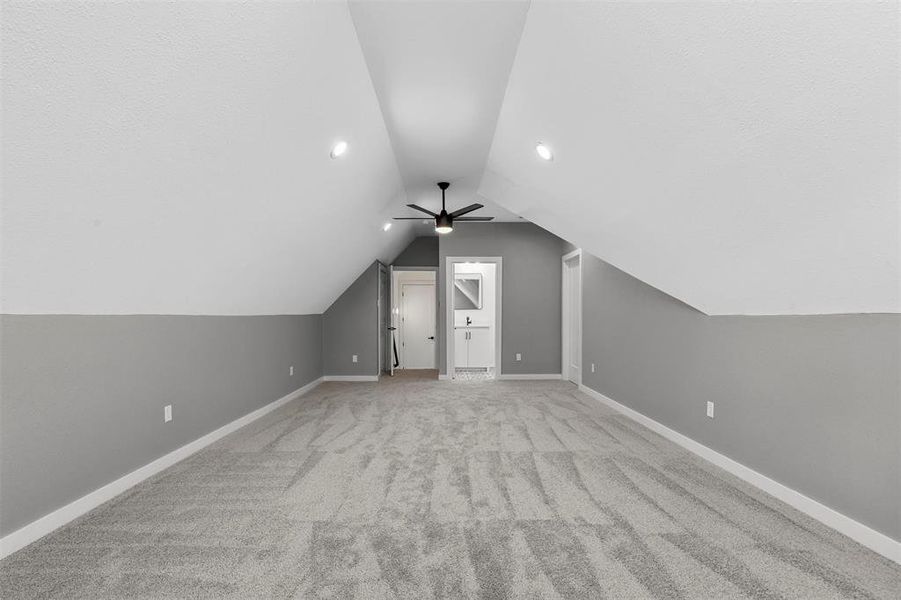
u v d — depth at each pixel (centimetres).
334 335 678
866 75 136
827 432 219
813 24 134
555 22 206
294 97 231
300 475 279
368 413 452
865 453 200
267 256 358
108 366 247
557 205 388
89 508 230
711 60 166
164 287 275
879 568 180
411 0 203
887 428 191
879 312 196
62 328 218
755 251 231
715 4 147
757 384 266
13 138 145
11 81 133
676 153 220
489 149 392
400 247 759
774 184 190
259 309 436
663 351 371
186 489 257
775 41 144
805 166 173
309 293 532
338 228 443
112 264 221
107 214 195
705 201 231
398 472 284
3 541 187
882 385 193
